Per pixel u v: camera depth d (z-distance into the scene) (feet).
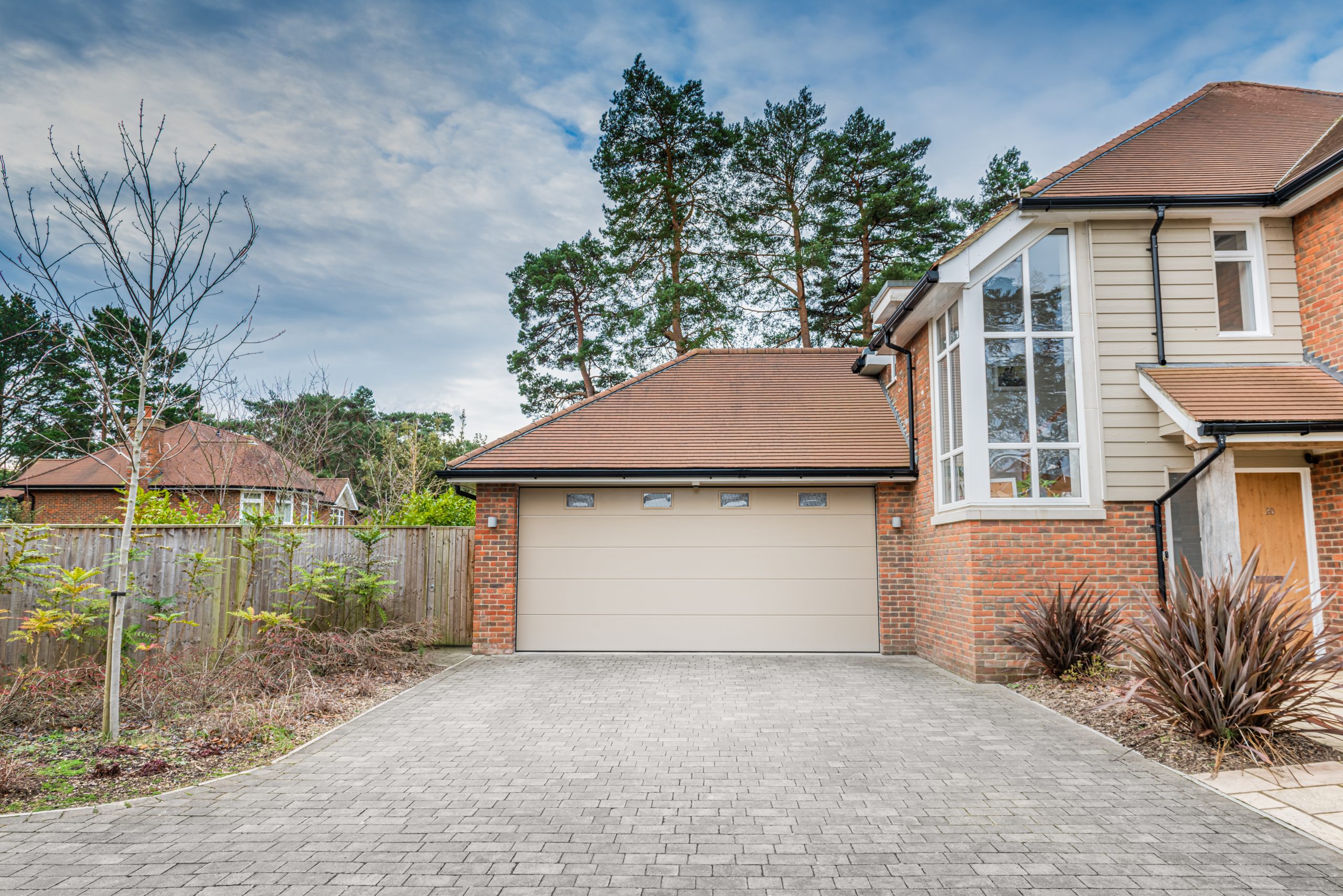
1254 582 21.70
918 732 21.56
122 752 19.79
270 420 53.01
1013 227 30.09
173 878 12.17
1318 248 29.30
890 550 36.94
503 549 37.06
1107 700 23.66
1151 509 29.14
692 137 74.38
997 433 29.76
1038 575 28.73
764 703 25.58
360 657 30.14
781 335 78.79
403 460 77.05
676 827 14.47
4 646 30.53
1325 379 28.02
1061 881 11.93
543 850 13.35
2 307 26.43
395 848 13.48
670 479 36.11
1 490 73.05
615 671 31.89
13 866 12.69
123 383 24.94
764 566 37.37
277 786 17.16
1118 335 30.07
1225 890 11.51
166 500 40.57
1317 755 17.95
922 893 11.55
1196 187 30.45
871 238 73.56
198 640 33.04
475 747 20.42
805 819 14.88
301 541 35.22
